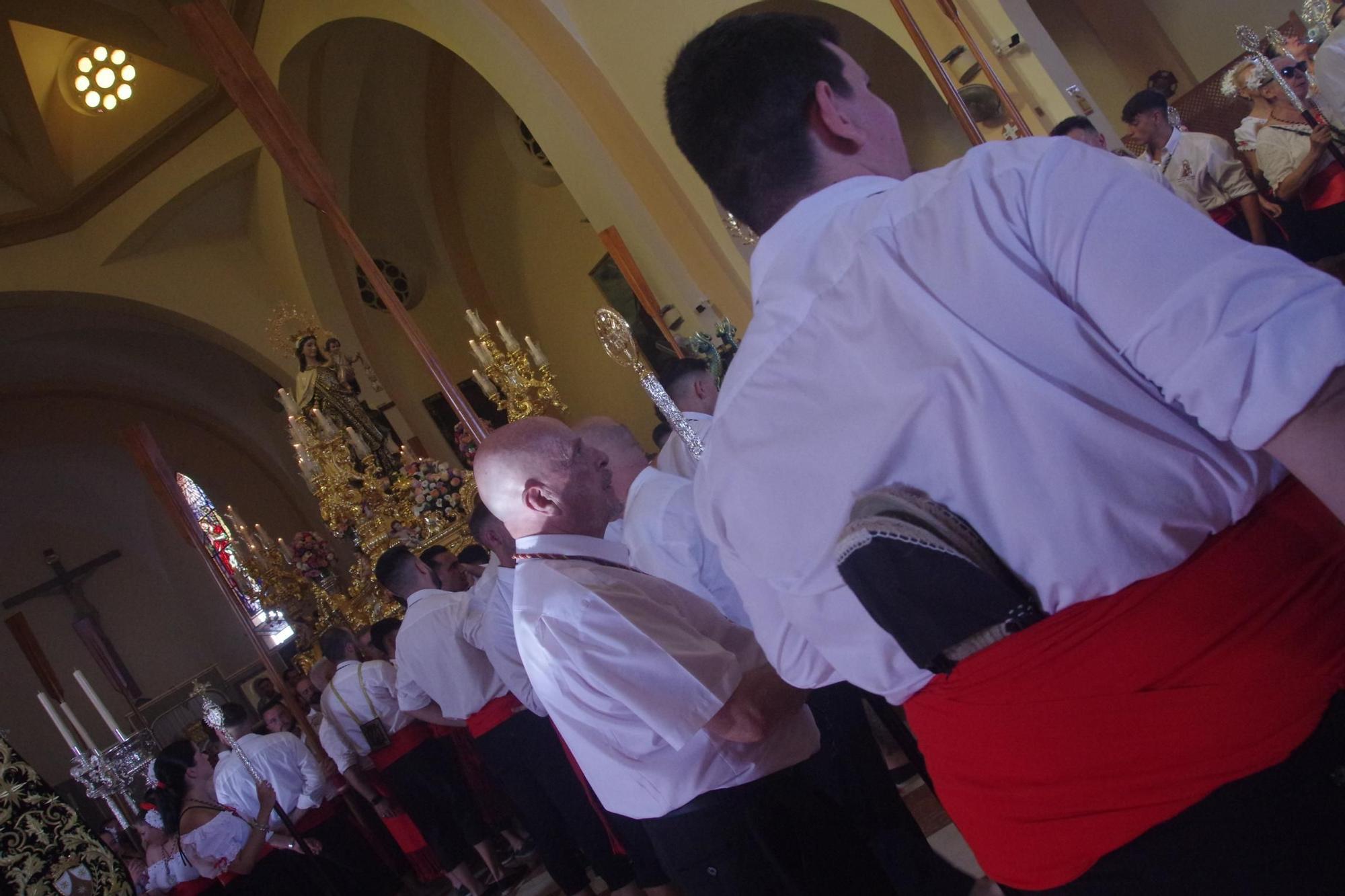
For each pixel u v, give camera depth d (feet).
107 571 64.23
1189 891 3.40
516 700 14.75
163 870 17.61
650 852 11.17
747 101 4.16
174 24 43.11
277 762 18.90
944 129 34.40
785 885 7.23
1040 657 3.51
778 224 4.13
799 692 7.00
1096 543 3.36
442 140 48.06
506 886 19.47
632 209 33.91
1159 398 3.34
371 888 22.93
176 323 50.01
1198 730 3.32
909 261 3.56
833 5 29.96
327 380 38.88
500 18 33.58
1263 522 3.40
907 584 3.57
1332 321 2.86
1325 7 19.54
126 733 60.80
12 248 47.60
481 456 8.16
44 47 45.09
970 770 3.84
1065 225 3.25
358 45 42.34
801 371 3.83
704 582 8.86
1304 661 3.25
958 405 3.45
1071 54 33.91
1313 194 19.88
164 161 46.85
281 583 37.47
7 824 8.32
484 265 50.55
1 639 61.16
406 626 15.78
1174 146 20.51
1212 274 3.00
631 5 32.45
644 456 11.06
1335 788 3.22
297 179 13.10
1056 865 3.65
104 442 62.75
